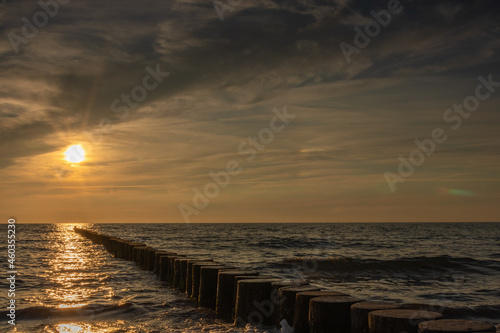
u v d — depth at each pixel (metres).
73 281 12.19
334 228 93.00
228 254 25.89
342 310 5.21
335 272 16.97
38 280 12.44
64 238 45.59
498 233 62.12
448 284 13.74
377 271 17.28
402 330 4.37
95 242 34.16
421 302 10.33
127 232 69.38
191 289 9.54
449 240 42.69
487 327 4.04
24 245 32.12
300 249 30.55
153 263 14.25
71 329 6.82
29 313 7.85
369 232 67.25
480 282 14.27
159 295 9.77
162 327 6.89
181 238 48.72
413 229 83.88
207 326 6.89
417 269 17.83
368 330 4.78
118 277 12.95
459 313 9.11
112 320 7.42
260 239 45.56
